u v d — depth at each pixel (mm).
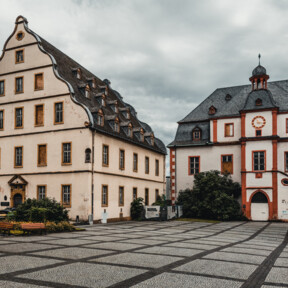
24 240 16672
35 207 21938
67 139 30562
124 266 10766
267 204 35719
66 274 9453
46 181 31078
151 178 44000
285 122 37281
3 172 33281
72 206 29672
